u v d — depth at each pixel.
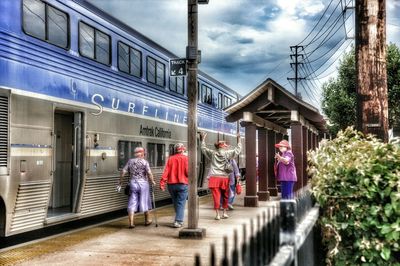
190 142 9.34
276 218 3.07
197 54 9.44
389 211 5.09
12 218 8.04
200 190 19.52
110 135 11.57
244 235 2.25
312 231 4.73
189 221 9.24
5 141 7.88
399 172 5.21
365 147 5.70
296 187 13.59
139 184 10.71
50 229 10.98
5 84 7.94
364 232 5.25
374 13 7.50
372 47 7.50
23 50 8.43
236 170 13.44
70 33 10.02
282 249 3.11
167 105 15.51
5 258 7.40
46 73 9.06
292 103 13.38
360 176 5.23
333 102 34.59
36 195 8.66
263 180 15.88
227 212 12.93
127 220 11.96
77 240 9.01
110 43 11.81
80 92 10.28
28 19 8.65
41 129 8.84
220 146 11.65
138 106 13.26
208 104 19.83
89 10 10.88
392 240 5.15
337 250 5.03
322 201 5.30
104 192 11.28
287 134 20.22
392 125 32.09
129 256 7.54
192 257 7.45
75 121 10.32
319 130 20.61
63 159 11.05
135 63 13.23
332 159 5.71
